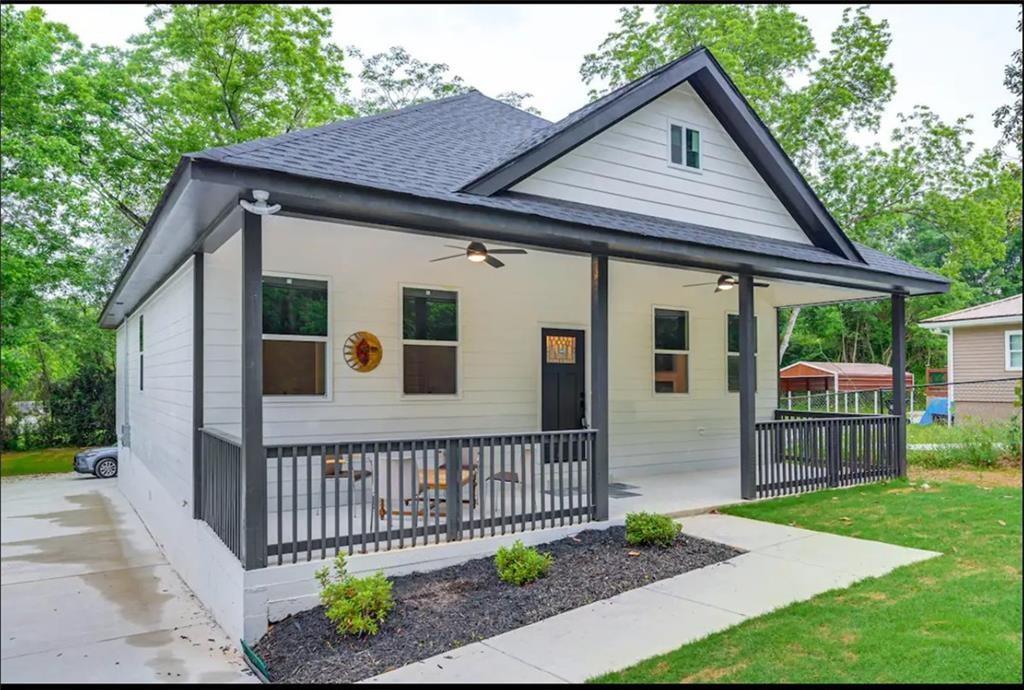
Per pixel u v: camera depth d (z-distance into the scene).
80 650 4.90
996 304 18.94
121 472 13.94
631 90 7.19
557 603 4.64
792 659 3.61
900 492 8.26
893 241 31.00
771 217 8.99
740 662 3.61
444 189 5.32
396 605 4.60
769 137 8.52
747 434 7.77
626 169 7.51
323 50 19.14
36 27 14.59
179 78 18.39
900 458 9.51
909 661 3.54
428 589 4.89
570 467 6.24
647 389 9.70
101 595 6.42
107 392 20.61
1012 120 8.47
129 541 9.04
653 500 7.64
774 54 19.20
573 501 6.92
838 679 3.36
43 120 14.76
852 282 8.74
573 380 8.84
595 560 5.48
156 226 5.50
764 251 7.39
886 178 20.00
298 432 6.80
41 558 8.06
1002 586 4.66
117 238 21.27
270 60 18.16
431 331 7.69
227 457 5.23
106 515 11.07
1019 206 20.05
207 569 5.75
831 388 24.12
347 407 7.09
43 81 14.66
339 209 5.04
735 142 8.66
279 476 4.70
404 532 5.39
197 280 6.33
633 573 5.19
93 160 16.28
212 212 5.03
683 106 8.14
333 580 4.73
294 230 6.83
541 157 6.39
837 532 6.37
